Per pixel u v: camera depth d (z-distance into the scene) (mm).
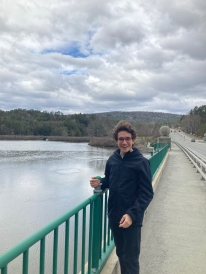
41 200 14500
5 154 43812
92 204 2795
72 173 24844
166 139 27797
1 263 1330
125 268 2574
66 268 2193
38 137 105438
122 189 2471
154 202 6801
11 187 18031
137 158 2500
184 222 5344
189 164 14914
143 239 4508
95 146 68938
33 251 6406
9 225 10320
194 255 3936
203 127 105562
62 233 7641
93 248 2867
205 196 7430
